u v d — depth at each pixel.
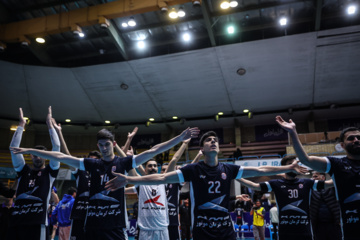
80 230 5.65
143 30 18.94
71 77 22.12
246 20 18.02
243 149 25.77
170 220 6.23
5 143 26.67
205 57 19.78
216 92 22.45
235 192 17.62
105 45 20.45
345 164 3.29
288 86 21.45
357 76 20.19
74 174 6.02
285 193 5.06
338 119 24.95
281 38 18.16
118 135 28.81
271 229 12.84
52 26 17.17
